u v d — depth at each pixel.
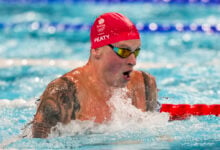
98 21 9.55
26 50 21.64
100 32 9.37
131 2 32.94
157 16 29.03
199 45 22.44
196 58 19.67
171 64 18.66
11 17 28.98
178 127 10.70
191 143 9.52
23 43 23.17
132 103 10.33
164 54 20.64
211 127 10.84
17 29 26.28
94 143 9.35
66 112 9.34
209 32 25.52
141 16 29.12
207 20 27.59
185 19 28.06
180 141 9.65
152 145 9.32
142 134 9.94
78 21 27.98
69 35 25.14
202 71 17.25
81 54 20.86
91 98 9.66
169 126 10.68
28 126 9.72
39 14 29.83
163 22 27.38
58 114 9.26
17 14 29.81
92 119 9.65
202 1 32.19
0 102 13.36
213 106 12.22
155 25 26.44
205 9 30.61
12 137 10.03
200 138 9.91
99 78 9.63
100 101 9.77
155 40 23.84
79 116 9.52
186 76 16.56
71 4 32.78
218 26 26.09
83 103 9.54
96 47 9.44
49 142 9.27
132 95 10.34
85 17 29.14
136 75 10.62
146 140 9.62
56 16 29.30
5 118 11.63
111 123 9.94
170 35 25.05
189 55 20.31
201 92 14.30
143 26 26.38
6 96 14.38
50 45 22.78
